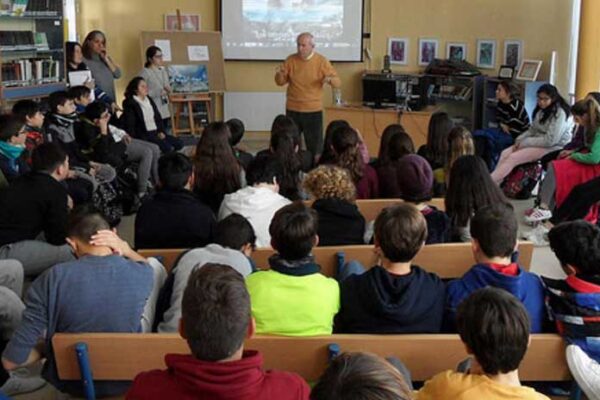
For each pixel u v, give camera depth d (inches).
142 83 277.3
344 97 386.9
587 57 283.4
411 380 85.7
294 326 87.1
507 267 93.4
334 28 377.7
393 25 373.7
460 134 185.5
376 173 183.9
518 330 63.2
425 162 138.2
